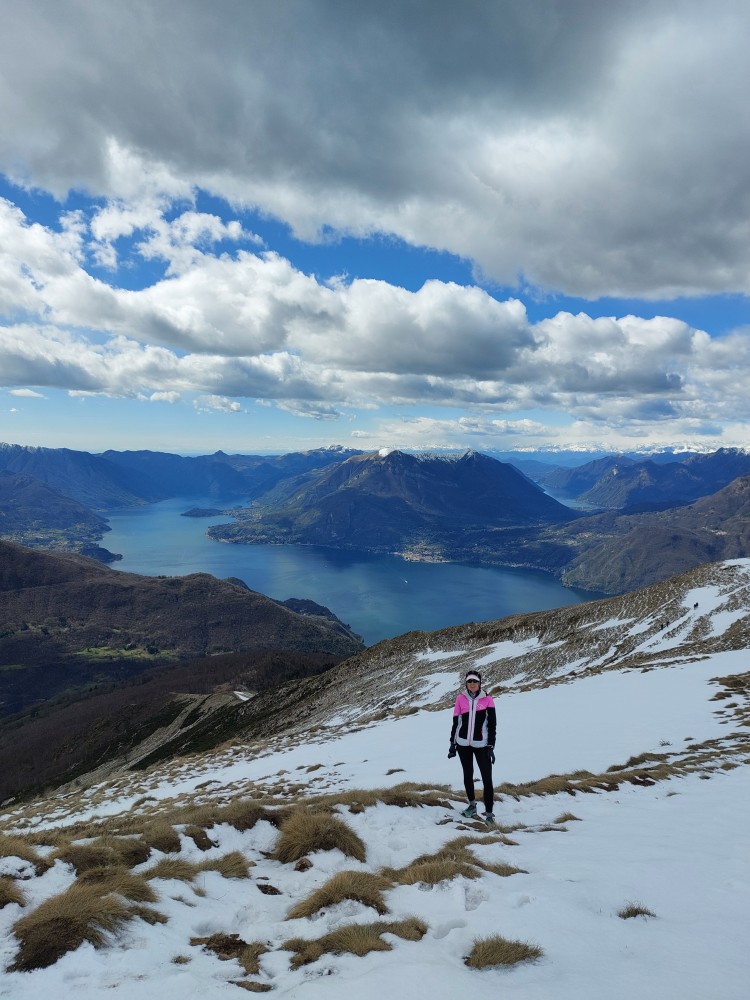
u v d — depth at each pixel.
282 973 5.01
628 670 42.62
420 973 4.52
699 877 7.17
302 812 10.08
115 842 8.31
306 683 103.25
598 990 4.29
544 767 18.31
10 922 5.57
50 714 198.12
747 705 25.70
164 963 5.12
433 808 12.02
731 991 4.29
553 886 6.73
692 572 75.25
